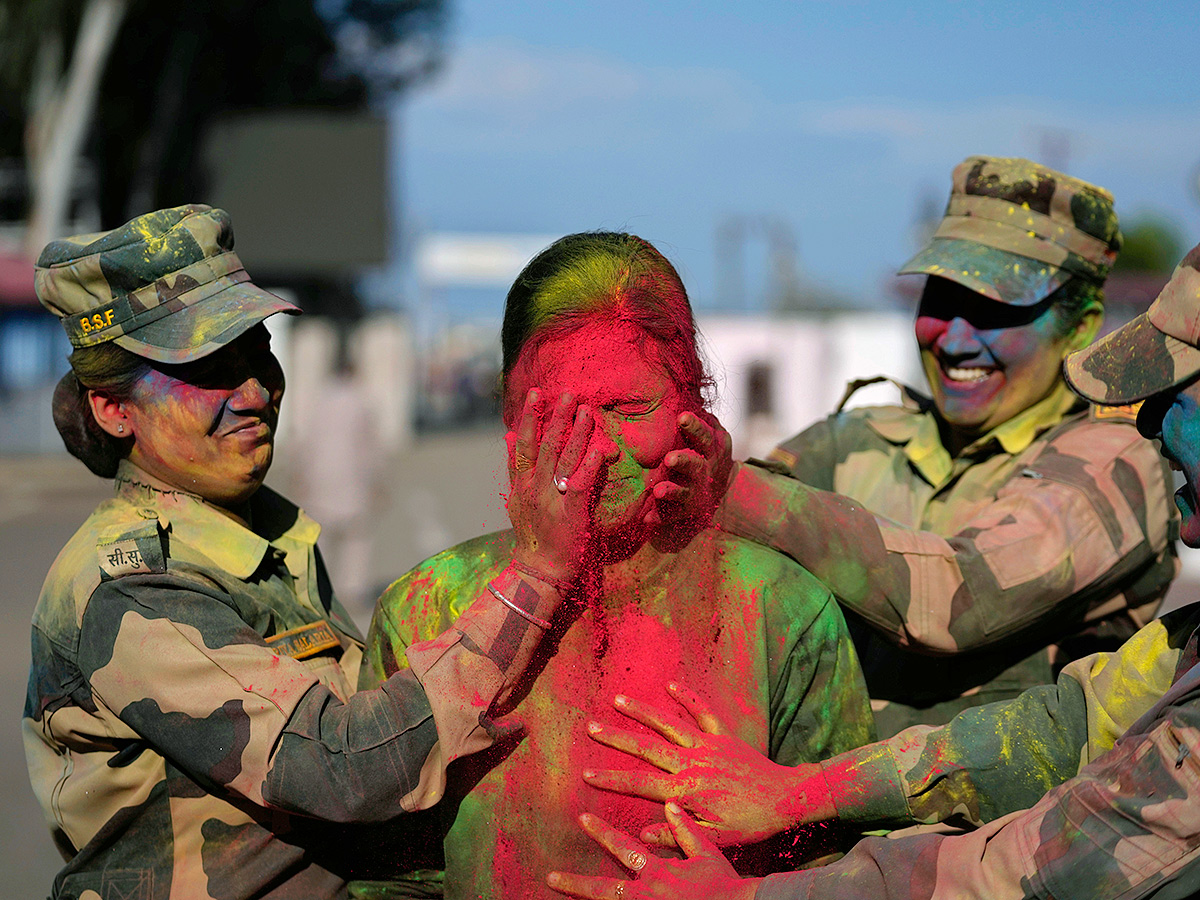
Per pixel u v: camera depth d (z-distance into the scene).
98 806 1.63
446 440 28.45
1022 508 1.83
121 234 1.69
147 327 1.68
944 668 1.97
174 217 1.72
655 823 1.54
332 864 1.68
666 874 1.45
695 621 1.59
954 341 2.04
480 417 36.88
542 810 1.54
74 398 1.77
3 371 18.64
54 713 1.66
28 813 4.37
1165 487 1.91
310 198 22.98
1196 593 8.55
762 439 13.83
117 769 1.61
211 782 1.56
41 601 1.68
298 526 1.94
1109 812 1.30
